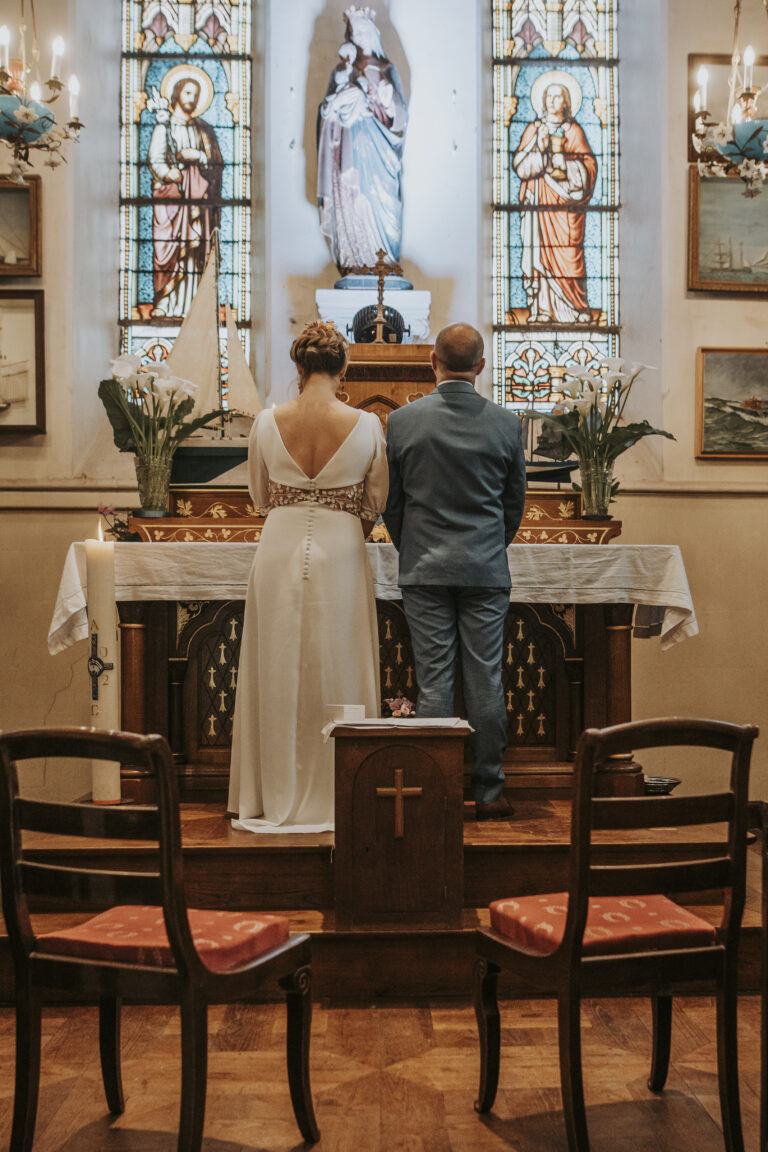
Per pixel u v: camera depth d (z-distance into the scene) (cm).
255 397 616
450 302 729
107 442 692
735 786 215
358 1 738
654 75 714
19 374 660
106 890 206
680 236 693
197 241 750
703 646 672
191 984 201
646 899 247
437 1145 228
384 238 707
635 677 668
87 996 311
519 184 765
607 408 434
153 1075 262
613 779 405
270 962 222
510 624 413
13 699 649
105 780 374
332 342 361
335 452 354
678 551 394
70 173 671
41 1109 245
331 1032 288
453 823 309
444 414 357
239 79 762
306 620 351
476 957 248
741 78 702
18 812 212
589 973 212
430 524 356
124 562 382
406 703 354
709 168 478
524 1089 254
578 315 760
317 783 353
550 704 416
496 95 768
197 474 464
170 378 422
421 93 734
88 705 650
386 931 308
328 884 333
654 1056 254
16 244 666
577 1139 209
